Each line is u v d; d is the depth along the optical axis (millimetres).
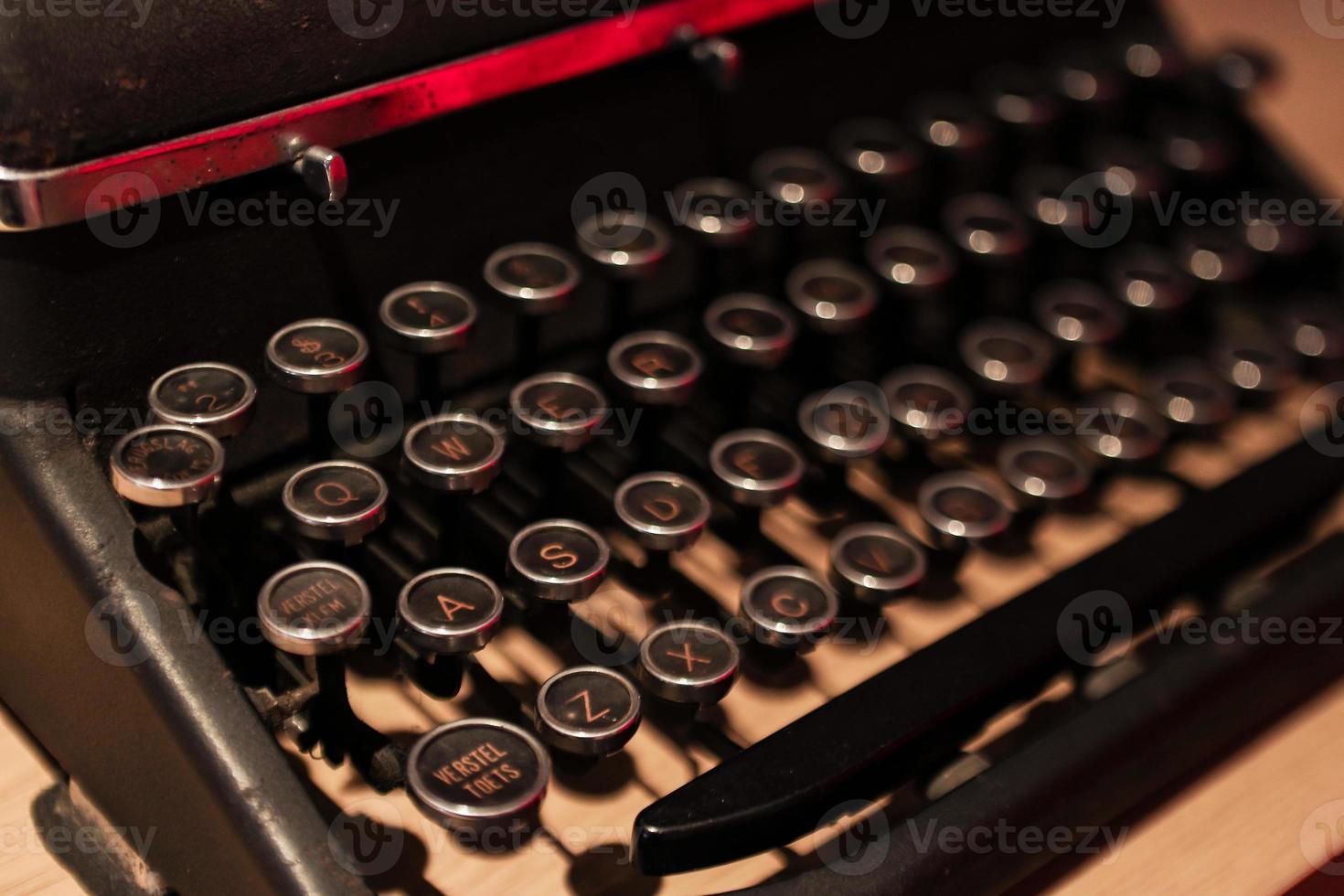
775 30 452
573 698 369
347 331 387
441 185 403
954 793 373
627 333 439
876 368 479
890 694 380
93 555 353
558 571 382
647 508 401
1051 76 507
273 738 349
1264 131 514
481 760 356
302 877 340
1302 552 431
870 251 468
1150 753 388
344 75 375
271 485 404
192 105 360
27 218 349
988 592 435
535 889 372
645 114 431
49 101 347
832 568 408
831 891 357
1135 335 497
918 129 487
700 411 461
